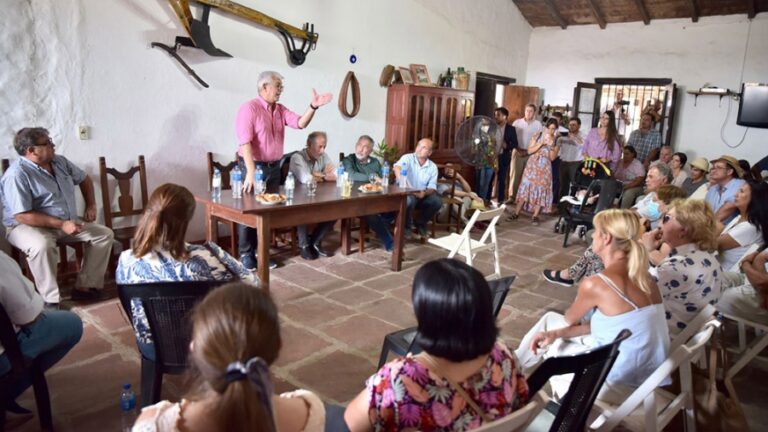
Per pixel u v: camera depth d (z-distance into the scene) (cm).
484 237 403
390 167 564
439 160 652
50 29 352
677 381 221
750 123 664
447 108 652
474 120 633
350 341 301
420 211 522
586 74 813
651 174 420
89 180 366
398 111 602
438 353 114
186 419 89
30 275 342
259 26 470
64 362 262
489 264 467
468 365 117
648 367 188
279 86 407
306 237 447
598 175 613
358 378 262
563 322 228
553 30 834
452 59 698
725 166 386
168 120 426
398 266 429
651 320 185
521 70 852
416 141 617
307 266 430
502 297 222
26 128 321
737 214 357
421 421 112
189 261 187
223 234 484
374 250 487
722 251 312
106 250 339
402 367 114
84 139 380
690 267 219
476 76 753
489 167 672
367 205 396
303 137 528
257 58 475
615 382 192
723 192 389
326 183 446
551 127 632
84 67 372
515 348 304
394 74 609
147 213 183
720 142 718
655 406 182
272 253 456
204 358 88
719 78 707
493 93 785
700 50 715
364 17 562
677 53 733
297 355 282
